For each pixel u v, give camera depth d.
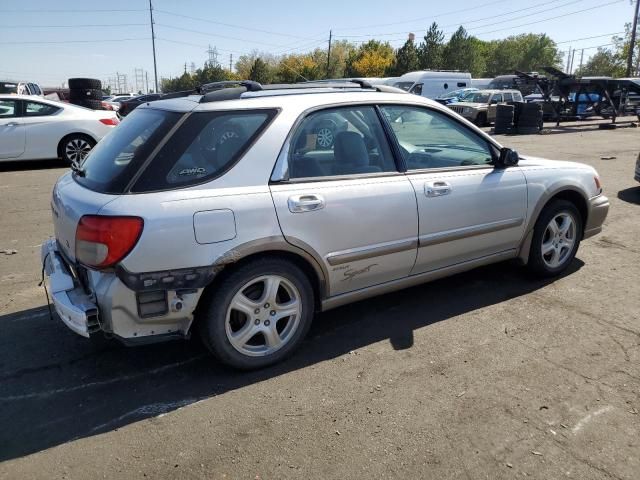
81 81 18.03
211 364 3.27
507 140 16.47
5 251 5.42
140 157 2.81
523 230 4.18
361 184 3.33
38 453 2.49
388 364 3.23
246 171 2.96
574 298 4.15
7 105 10.37
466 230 3.82
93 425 2.70
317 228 3.13
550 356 3.29
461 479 2.30
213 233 2.80
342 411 2.78
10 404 2.88
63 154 10.82
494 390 2.94
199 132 2.90
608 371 3.11
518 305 4.04
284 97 3.23
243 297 3.02
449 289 4.36
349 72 67.25
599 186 4.69
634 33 46.34
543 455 2.43
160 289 2.74
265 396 2.92
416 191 3.53
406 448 2.49
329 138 3.31
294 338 3.25
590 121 24.75
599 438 2.54
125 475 2.35
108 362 3.30
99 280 2.73
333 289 3.36
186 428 2.67
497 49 97.00
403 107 3.68
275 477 2.33
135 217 2.65
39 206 7.42
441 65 53.28
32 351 3.43
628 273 4.68
